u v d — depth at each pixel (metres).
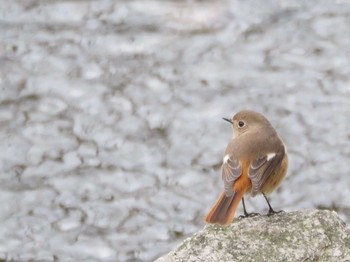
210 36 19.22
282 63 18.30
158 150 16.22
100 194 15.35
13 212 15.02
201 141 16.36
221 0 20.30
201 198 15.18
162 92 17.59
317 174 15.59
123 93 17.61
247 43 18.98
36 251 14.31
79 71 18.23
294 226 9.90
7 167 15.89
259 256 9.57
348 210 14.86
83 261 14.12
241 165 10.27
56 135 16.58
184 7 20.12
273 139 10.62
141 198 15.26
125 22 19.77
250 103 17.17
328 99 17.23
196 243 9.78
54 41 19.17
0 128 16.73
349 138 16.31
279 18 19.72
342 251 9.65
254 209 14.71
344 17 19.64
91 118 16.97
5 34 19.39
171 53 18.75
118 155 16.14
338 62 18.27
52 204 15.18
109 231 14.66
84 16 20.02
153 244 14.38
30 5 20.38
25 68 18.33
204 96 17.44
